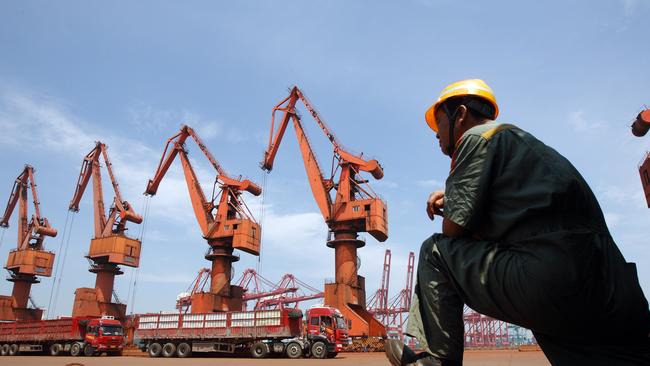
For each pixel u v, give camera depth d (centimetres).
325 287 4594
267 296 11619
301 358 2898
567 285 105
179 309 9544
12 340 3941
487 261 122
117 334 3538
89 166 7462
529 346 3984
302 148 5391
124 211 6688
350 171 5138
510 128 137
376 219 4678
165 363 2362
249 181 5619
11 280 7256
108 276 6450
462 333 133
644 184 3036
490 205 129
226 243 5547
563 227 113
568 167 123
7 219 7738
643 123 2942
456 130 160
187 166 6028
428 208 166
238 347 3253
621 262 117
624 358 115
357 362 2414
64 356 3544
